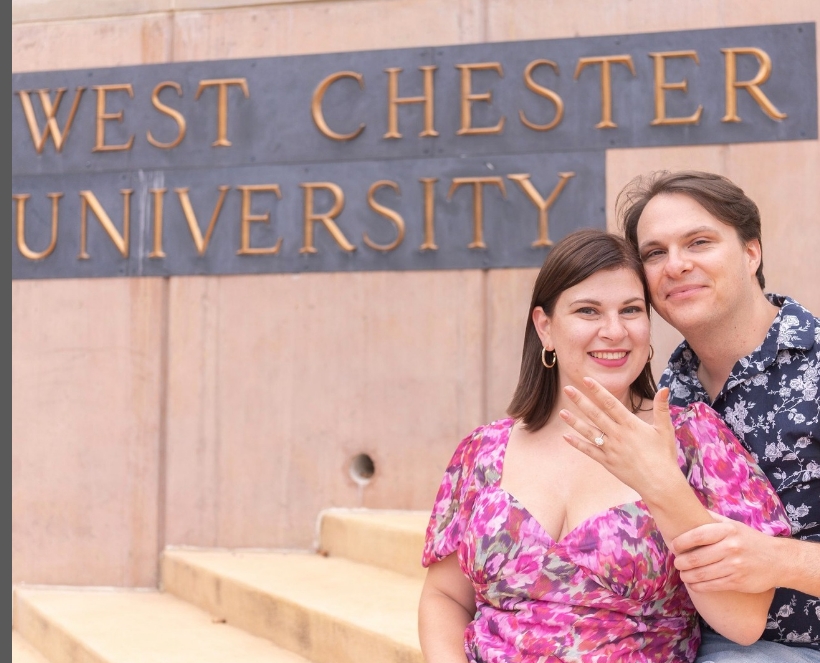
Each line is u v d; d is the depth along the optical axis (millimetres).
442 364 4359
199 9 4672
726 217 1986
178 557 4371
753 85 4133
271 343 4523
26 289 4738
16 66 4789
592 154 4262
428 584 2084
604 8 4293
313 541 4430
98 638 3551
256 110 4586
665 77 4215
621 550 1790
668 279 1999
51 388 4691
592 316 1928
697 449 1861
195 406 4570
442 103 4410
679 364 2199
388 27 4492
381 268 4430
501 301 4316
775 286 4090
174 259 4617
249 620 3623
